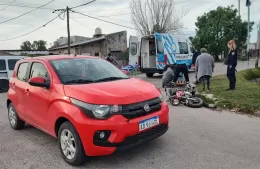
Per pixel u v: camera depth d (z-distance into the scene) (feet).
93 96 12.82
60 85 14.52
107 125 12.27
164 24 115.03
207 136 17.16
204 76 31.86
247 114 22.59
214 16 144.25
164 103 15.03
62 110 13.47
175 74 35.63
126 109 12.70
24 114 18.02
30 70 17.92
